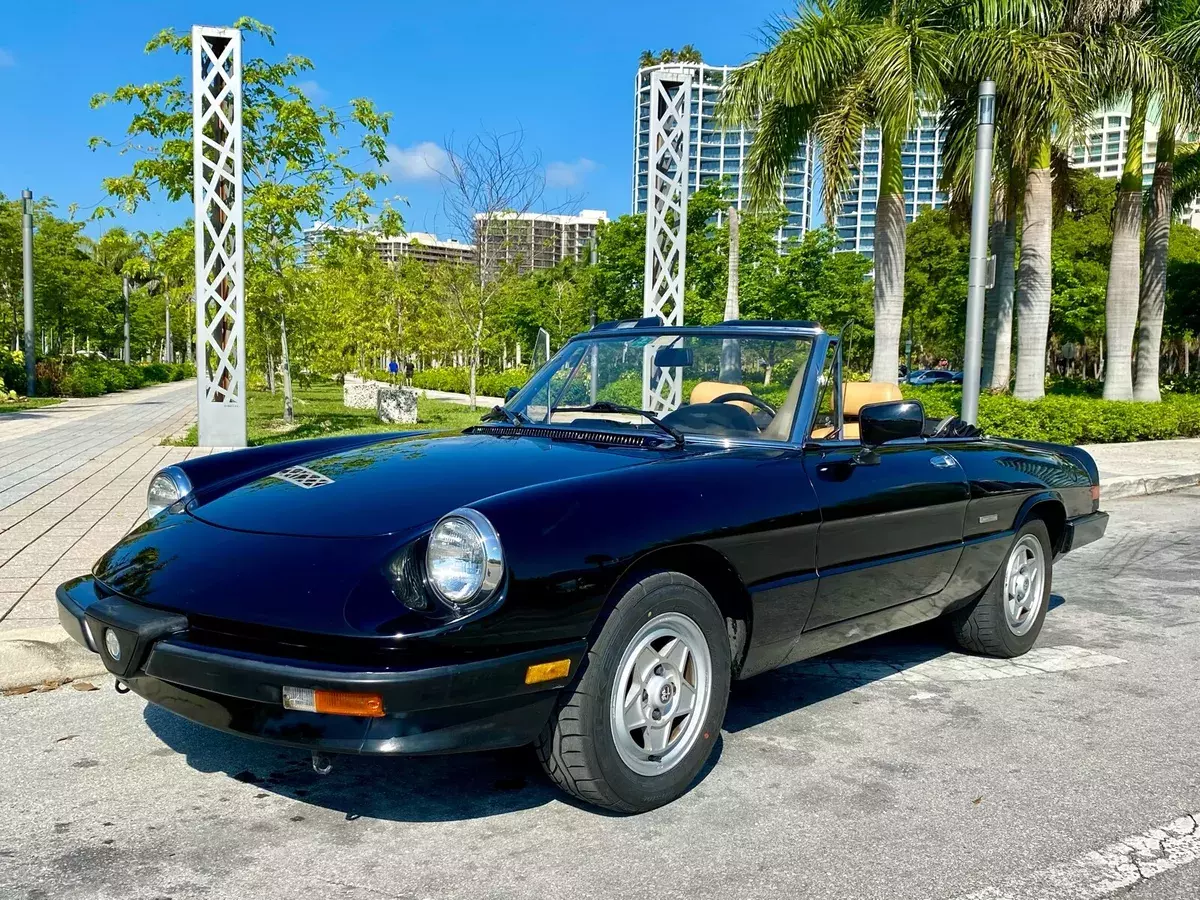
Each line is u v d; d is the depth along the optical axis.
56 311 39.41
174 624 2.78
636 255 31.88
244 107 16.25
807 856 2.86
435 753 2.60
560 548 2.74
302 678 2.52
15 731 3.71
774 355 3.89
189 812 3.07
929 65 13.56
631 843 2.91
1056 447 5.38
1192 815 3.17
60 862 2.75
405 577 2.65
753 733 3.88
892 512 3.84
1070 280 36.16
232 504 3.28
